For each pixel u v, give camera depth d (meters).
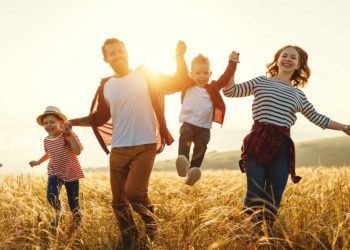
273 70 5.99
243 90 5.64
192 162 6.15
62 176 6.65
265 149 5.24
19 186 8.02
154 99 5.66
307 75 5.93
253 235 4.72
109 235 5.47
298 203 5.73
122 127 5.59
